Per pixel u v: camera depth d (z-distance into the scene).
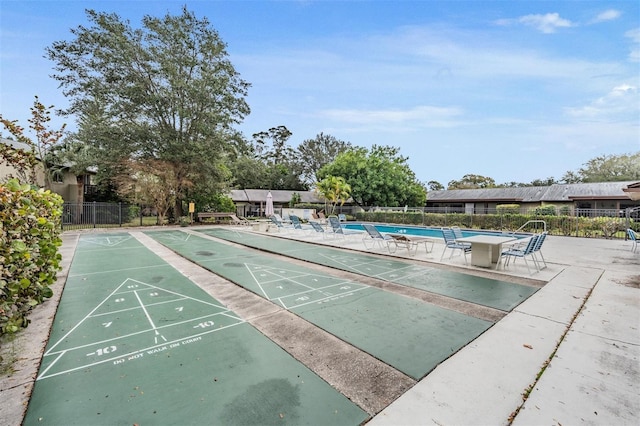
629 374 2.63
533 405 2.22
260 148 56.34
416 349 3.13
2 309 3.08
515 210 18.72
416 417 2.09
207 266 7.36
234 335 3.48
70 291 5.27
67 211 18.47
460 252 9.33
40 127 13.24
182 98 19.53
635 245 9.95
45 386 2.48
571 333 3.50
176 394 2.36
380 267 7.26
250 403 2.24
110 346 3.20
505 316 4.07
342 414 2.12
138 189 18.30
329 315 4.12
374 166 28.25
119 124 18.64
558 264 7.46
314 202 37.72
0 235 2.85
